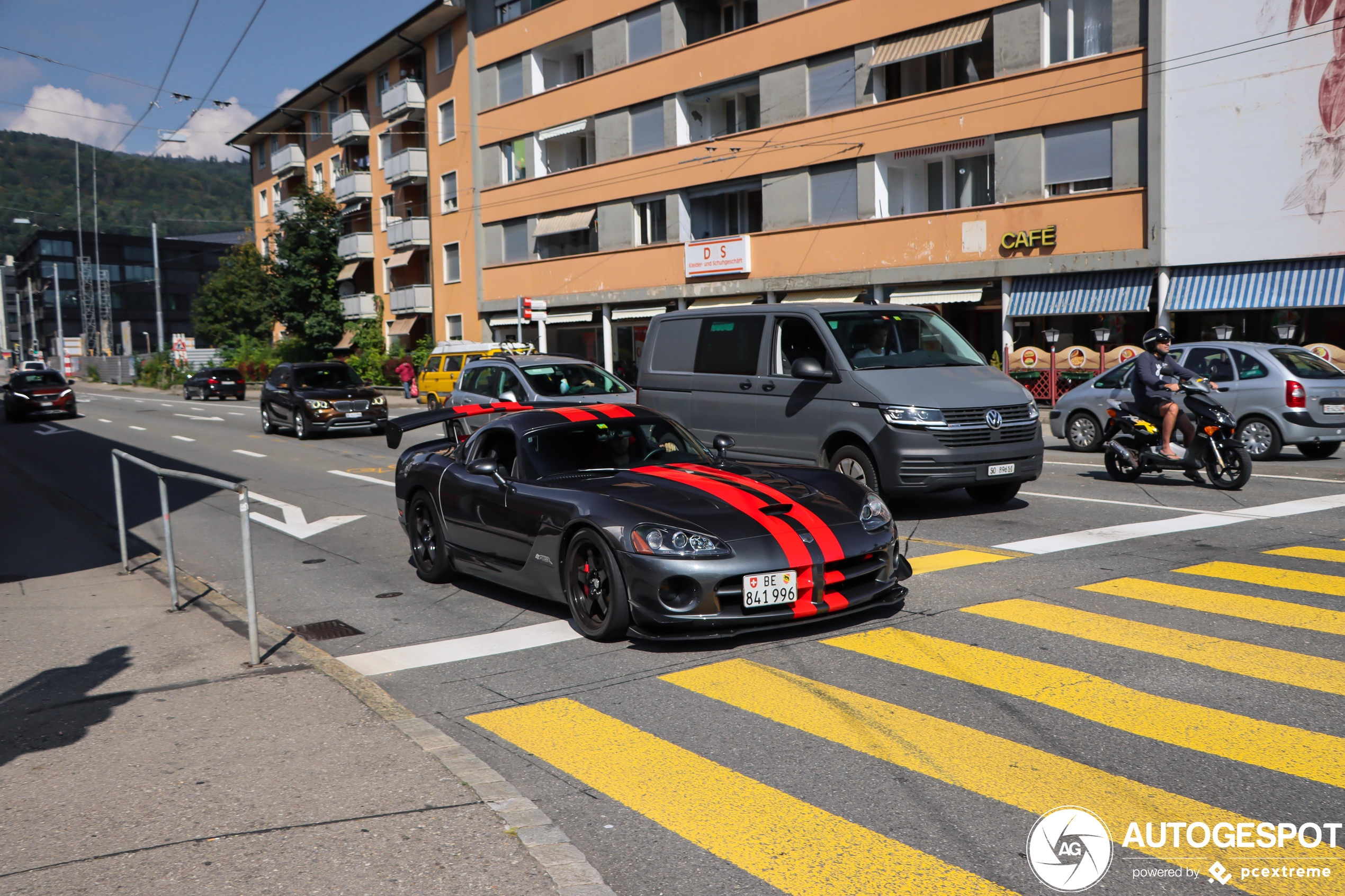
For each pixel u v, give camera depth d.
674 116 31.28
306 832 3.56
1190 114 20.03
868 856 3.29
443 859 3.33
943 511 10.03
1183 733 4.19
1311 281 18.67
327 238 49.59
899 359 9.90
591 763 4.19
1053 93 22.16
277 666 5.71
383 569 8.73
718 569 5.48
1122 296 21.27
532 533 6.49
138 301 116.44
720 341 11.05
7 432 28.61
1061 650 5.37
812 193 27.42
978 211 23.58
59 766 4.29
